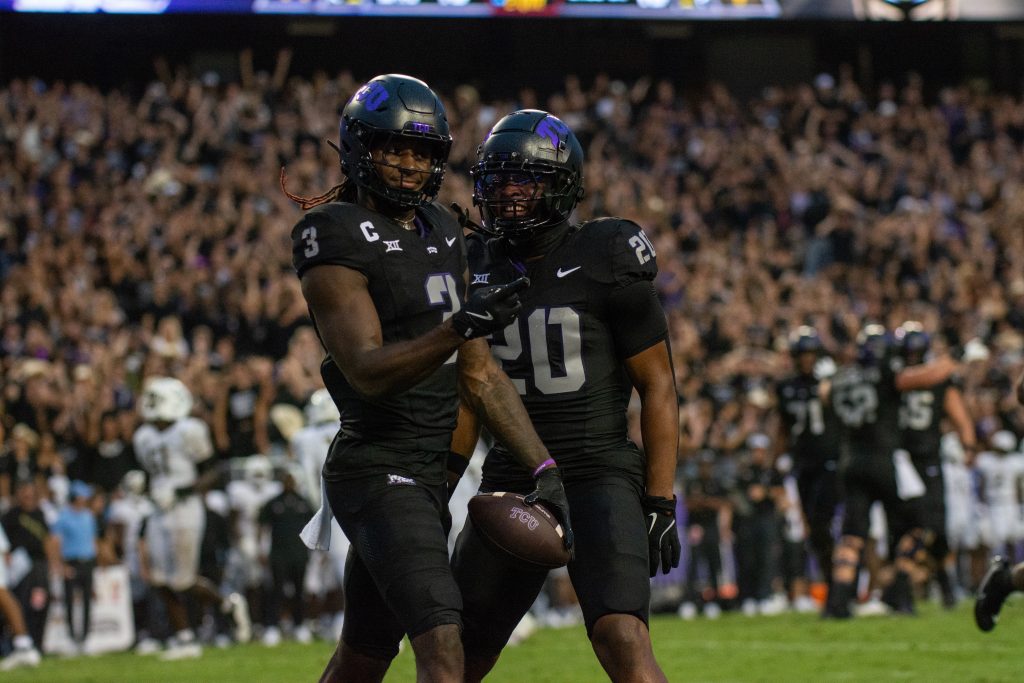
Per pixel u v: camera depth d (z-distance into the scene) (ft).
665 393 34.32
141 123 163.12
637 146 177.27
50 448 94.27
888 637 73.77
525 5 187.32
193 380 104.32
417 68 208.44
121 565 91.97
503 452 35.09
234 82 198.90
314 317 31.65
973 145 187.83
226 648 84.99
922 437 85.76
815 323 134.92
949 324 141.08
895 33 215.92
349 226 31.32
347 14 182.09
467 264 34.27
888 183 173.99
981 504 109.81
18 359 112.47
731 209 167.84
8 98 156.76
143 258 134.72
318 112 168.66
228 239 135.85
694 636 79.10
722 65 212.23
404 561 30.32
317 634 92.94
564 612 99.55
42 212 144.05
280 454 100.07
